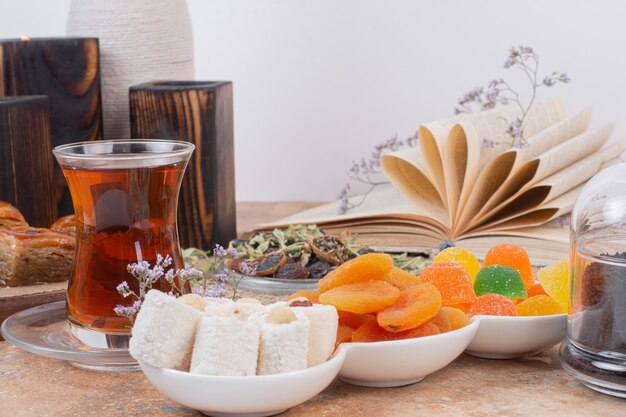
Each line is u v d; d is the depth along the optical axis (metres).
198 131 0.96
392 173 1.03
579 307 0.69
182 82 1.02
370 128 1.40
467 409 0.67
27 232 0.84
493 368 0.72
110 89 1.05
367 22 1.37
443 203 1.00
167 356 0.65
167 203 0.73
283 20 1.38
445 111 1.39
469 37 1.36
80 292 0.73
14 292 0.81
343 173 1.42
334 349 0.69
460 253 0.77
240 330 0.65
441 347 0.68
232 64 1.41
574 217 0.71
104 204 0.72
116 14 1.04
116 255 0.72
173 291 0.74
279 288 0.85
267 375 0.64
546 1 1.34
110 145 0.75
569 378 0.71
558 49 1.36
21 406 0.68
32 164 0.93
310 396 0.66
